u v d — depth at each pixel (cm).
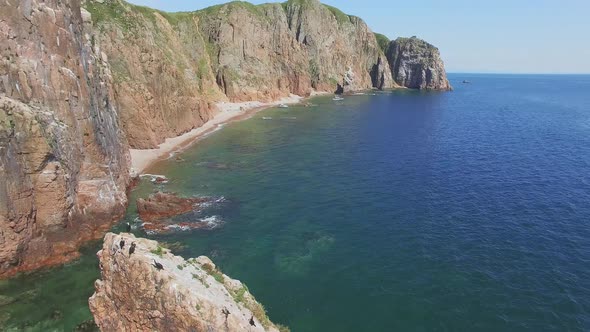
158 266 2139
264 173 6431
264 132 9850
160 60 8506
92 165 4338
